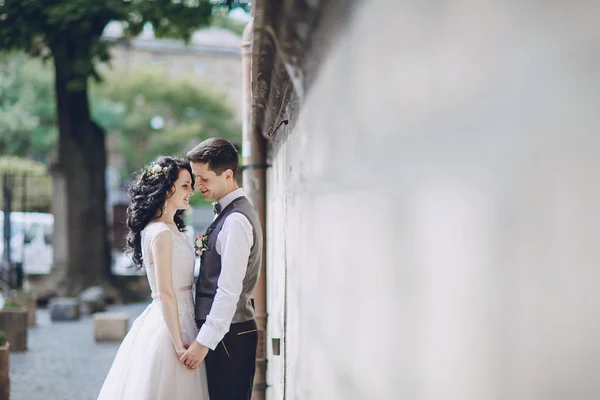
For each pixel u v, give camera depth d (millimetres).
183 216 3576
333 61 1236
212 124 38719
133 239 3434
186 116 38594
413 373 712
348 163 1107
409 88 725
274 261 4141
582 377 409
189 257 3379
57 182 16438
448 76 598
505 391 493
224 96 39969
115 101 37719
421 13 680
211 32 57531
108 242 16984
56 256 16422
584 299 410
